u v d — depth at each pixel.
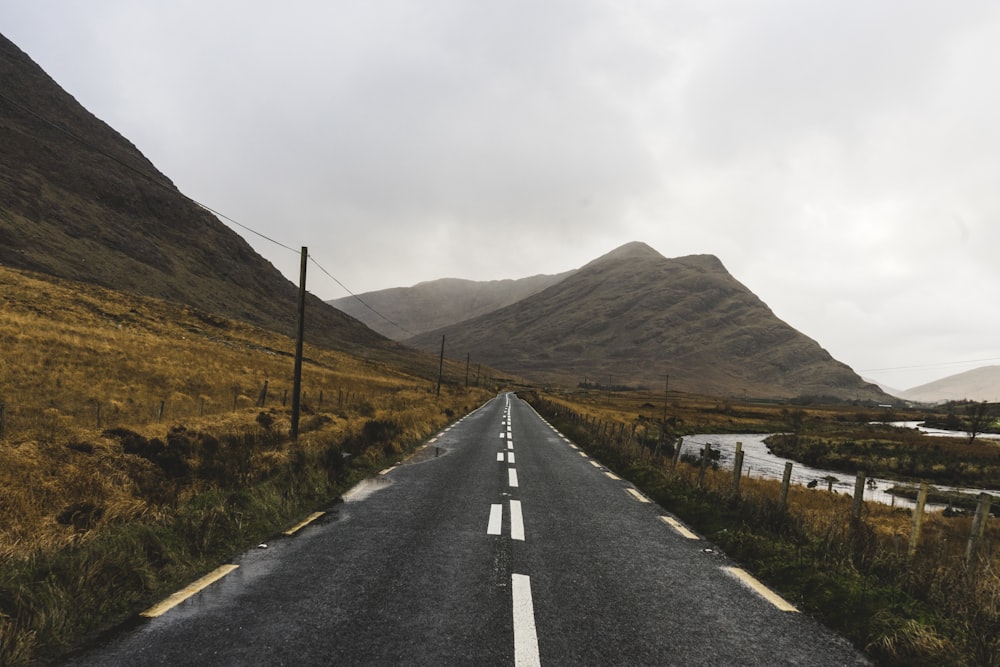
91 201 154.88
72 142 180.00
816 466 42.06
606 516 8.71
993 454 48.34
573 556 6.34
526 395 92.44
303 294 16.69
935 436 68.62
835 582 5.48
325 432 18.03
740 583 5.72
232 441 14.73
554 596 4.97
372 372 93.56
